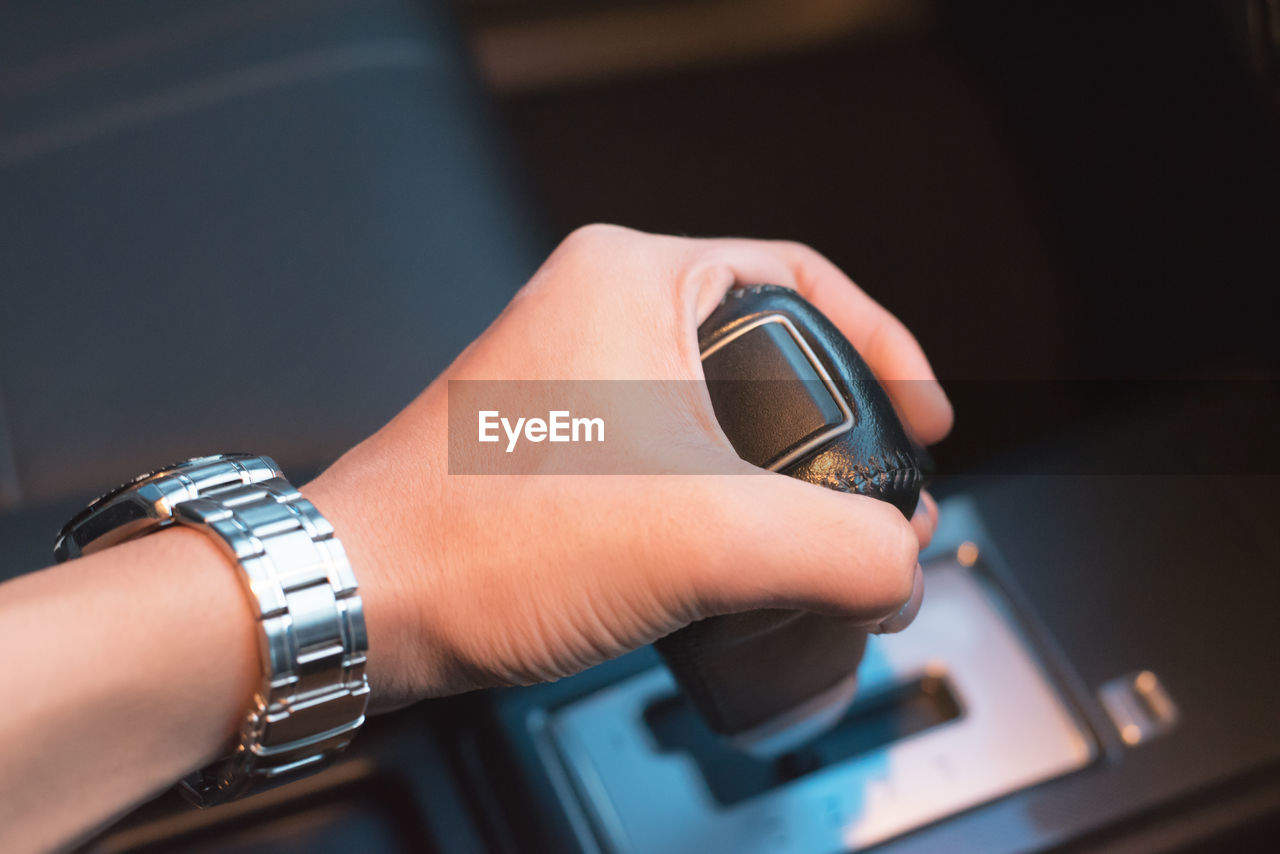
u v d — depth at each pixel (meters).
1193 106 0.70
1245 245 0.68
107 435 0.58
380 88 0.66
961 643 0.53
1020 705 0.52
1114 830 0.49
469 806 0.51
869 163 0.94
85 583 0.40
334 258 0.61
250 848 0.50
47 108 0.67
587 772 0.51
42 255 0.62
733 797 0.52
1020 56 0.87
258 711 0.40
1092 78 0.80
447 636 0.42
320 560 0.40
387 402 0.58
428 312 0.60
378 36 0.69
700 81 0.99
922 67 0.96
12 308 0.61
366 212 0.62
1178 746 0.51
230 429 0.58
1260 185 0.66
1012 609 0.53
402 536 0.42
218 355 0.60
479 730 0.52
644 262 0.45
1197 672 0.52
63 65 0.69
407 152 0.64
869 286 0.88
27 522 0.56
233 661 0.40
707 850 0.50
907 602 0.43
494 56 0.95
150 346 0.60
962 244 0.88
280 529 0.41
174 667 0.39
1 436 0.58
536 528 0.42
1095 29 0.77
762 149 0.97
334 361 0.59
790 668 0.45
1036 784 0.50
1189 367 0.71
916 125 0.94
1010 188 0.87
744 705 0.46
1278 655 0.52
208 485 0.42
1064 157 0.83
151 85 0.68
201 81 0.68
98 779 0.39
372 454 0.43
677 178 0.96
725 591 0.41
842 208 0.92
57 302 0.61
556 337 0.44
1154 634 0.52
